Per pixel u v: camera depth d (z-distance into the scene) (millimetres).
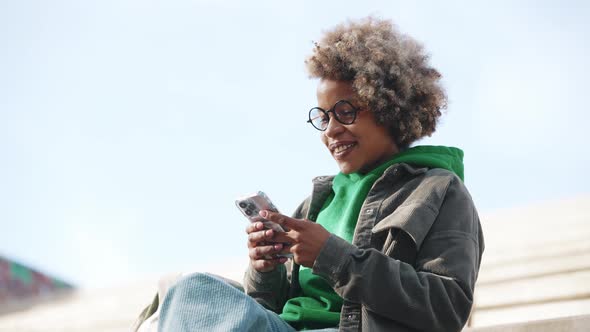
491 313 3994
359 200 2410
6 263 7547
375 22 2592
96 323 5730
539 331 2775
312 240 2137
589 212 6527
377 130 2477
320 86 2498
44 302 7133
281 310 2498
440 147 2525
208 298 1961
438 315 2094
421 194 2285
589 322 2703
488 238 6406
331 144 2486
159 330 1953
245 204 2266
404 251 2225
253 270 2445
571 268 4461
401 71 2482
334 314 2289
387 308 2076
